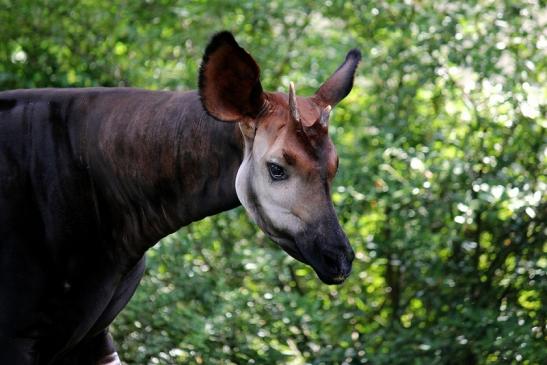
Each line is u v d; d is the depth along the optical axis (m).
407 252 10.15
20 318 6.18
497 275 10.13
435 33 10.07
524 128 10.08
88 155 6.27
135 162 6.21
